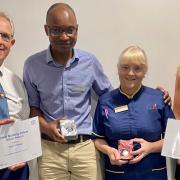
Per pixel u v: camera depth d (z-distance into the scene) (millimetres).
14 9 1999
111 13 1997
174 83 2061
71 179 1896
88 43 2018
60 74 1812
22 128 1596
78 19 1997
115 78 2045
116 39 2016
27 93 1858
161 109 1735
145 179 1706
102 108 1779
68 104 1819
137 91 1745
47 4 1993
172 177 1970
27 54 2037
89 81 1863
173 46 2035
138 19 2006
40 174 1896
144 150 1651
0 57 1577
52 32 1705
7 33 1574
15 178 1635
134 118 1700
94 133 1825
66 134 1712
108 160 1787
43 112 1881
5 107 1612
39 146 1654
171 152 1645
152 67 2051
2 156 1548
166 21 2012
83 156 1840
